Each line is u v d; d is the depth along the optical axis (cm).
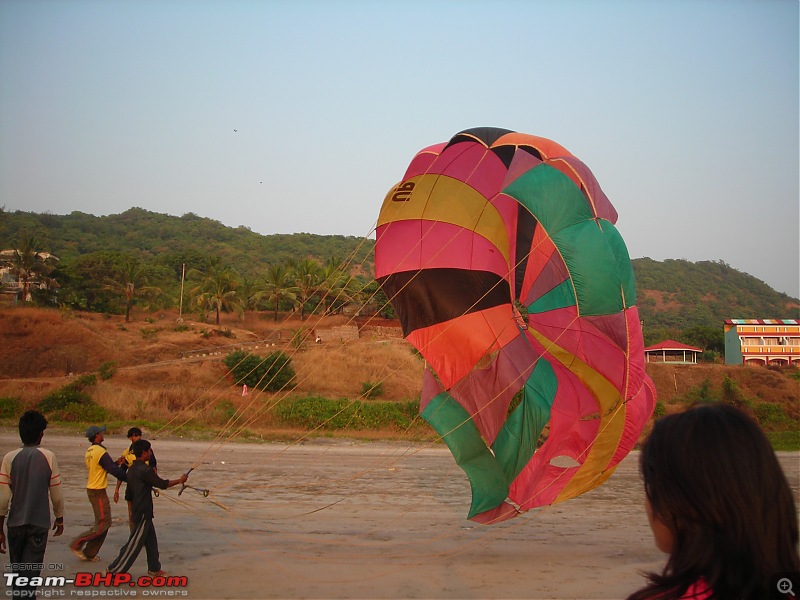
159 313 5997
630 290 759
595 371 831
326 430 2298
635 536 970
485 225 967
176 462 1481
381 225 938
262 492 1197
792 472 1636
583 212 746
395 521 1015
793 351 5781
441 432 908
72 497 1088
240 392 2970
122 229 13112
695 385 4106
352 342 4238
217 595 670
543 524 1028
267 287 5972
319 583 718
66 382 2930
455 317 954
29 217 12062
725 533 135
